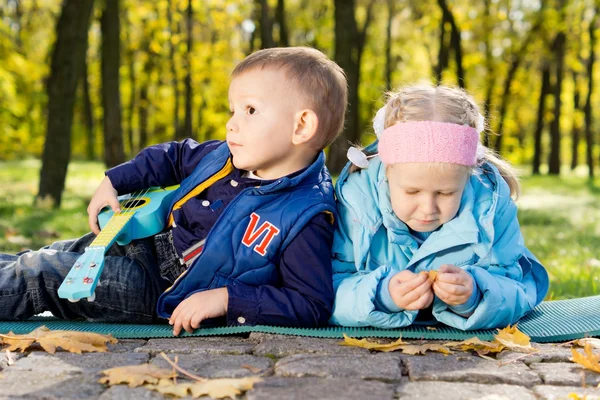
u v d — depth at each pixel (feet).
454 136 7.99
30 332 8.53
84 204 34.32
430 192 8.18
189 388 6.25
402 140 8.07
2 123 84.94
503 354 7.64
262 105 8.89
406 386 6.52
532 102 96.02
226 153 9.79
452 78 80.74
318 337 8.34
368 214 8.87
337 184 9.20
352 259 9.08
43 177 32.48
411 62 92.63
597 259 19.12
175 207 9.66
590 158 85.35
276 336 8.31
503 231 9.12
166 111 98.99
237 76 9.14
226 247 8.77
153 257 9.67
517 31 76.13
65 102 32.22
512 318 8.74
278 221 8.76
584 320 9.05
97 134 107.76
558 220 30.78
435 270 8.54
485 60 79.97
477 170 9.03
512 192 9.70
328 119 9.24
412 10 77.46
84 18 31.83
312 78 9.07
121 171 10.17
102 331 8.67
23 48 77.05
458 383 6.66
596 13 76.89
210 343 8.09
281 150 9.02
